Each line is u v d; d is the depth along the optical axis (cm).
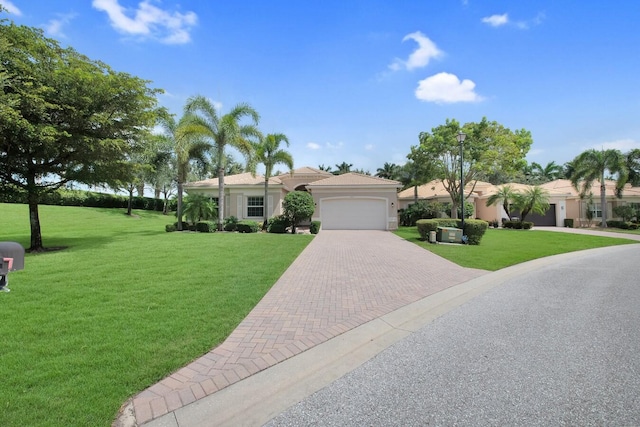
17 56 1041
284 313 534
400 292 685
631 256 1277
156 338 411
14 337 402
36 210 1242
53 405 270
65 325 445
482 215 3183
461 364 366
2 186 1216
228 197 2436
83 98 1108
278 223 2014
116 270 802
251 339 428
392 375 343
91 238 1544
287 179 3006
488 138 2334
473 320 521
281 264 920
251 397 300
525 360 374
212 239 1509
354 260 1065
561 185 3425
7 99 908
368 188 2400
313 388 317
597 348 405
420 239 1722
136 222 2889
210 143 1986
